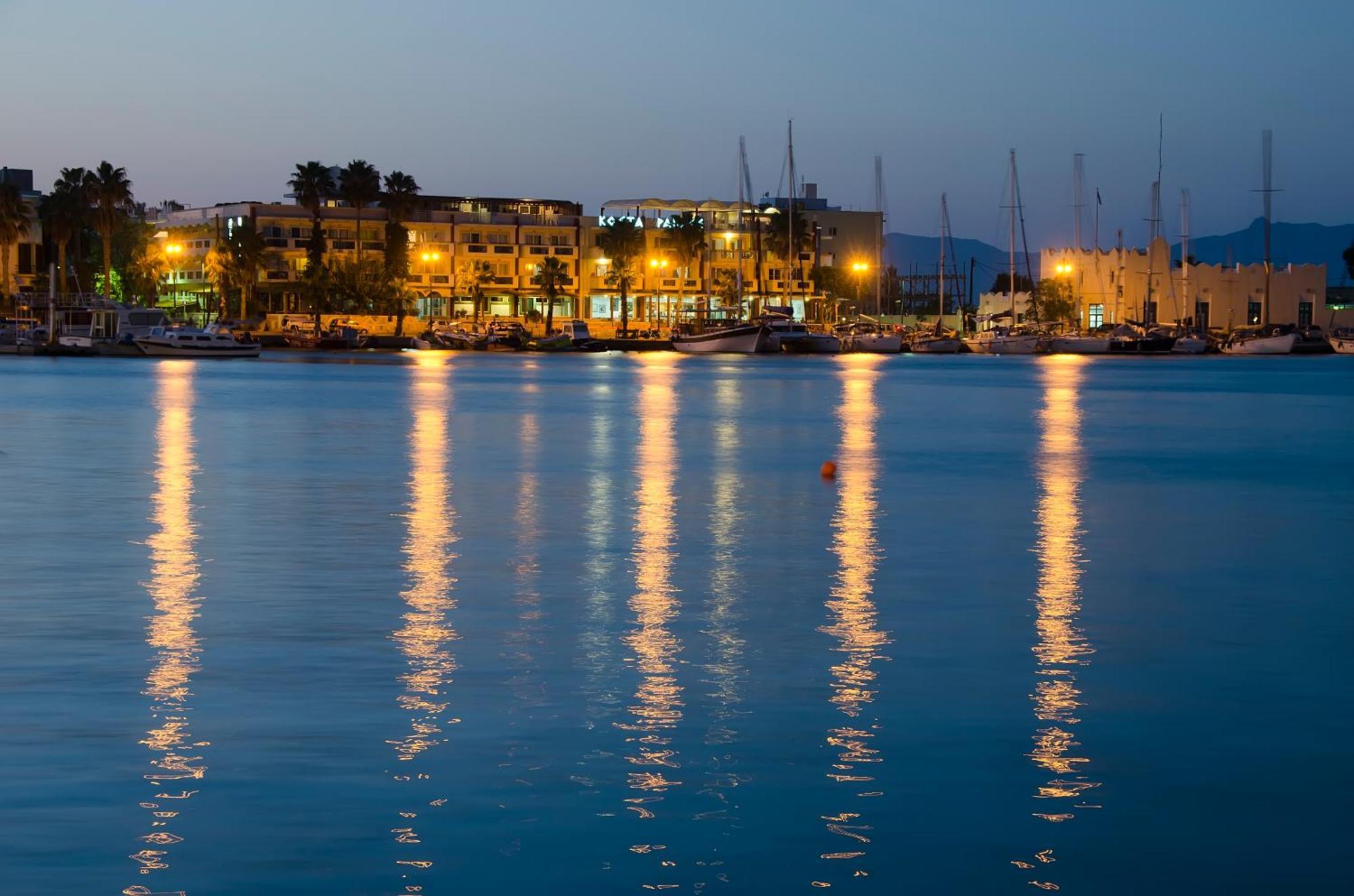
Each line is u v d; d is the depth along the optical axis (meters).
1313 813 15.10
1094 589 28.06
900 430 73.38
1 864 13.48
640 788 15.71
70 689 19.67
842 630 24.06
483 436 66.56
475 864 13.63
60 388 110.44
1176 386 131.62
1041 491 45.69
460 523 37.00
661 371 158.00
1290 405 100.31
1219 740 17.64
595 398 102.25
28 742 17.12
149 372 144.50
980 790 15.77
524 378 137.75
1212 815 15.03
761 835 14.39
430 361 190.25
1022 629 24.27
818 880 13.36
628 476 48.94
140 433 66.94
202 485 45.53
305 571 29.53
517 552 32.41
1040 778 16.17
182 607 25.67
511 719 18.33
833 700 19.42
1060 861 13.82
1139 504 42.41
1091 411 91.81
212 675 20.52
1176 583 28.88
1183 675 20.97
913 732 17.92
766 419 81.25
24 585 27.80
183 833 14.29
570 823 14.66
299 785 15.67
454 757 16.72
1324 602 26.81
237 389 111.31
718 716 18.58
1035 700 19.45
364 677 20.45
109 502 40.84
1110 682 20.52
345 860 13.67
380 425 73.50
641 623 24.58
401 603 26.16
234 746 17.05
